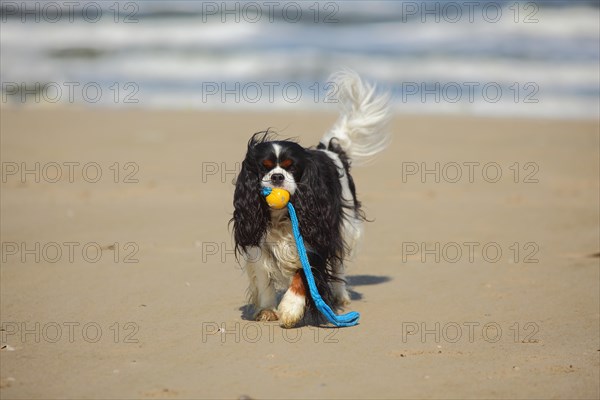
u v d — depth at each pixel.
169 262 7.80
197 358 5.25
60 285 7.02
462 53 26.53
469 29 29.70
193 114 18.19
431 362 5.20
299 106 20.44
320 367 5.08
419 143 14.81
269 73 24.81
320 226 5.92
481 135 15.66
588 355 5.36
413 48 27.53
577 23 29.81
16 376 4.93
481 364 5.17
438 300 6.70
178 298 6.66
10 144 14.33
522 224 9.47
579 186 11.65
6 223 9.30
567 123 17.12
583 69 24.22
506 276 7.43
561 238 8.81
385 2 35.62
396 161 13.28
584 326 6.00
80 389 4.70
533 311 6.38
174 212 9.95
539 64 24.97
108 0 34.81
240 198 5.91
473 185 11.72
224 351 5.39
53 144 14.41
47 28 30.80
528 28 29.47
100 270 7.50
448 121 17.33
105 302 6.54
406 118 17.77
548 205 10.46
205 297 6.70
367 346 5.52
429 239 8.82
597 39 28.02
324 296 6.01
